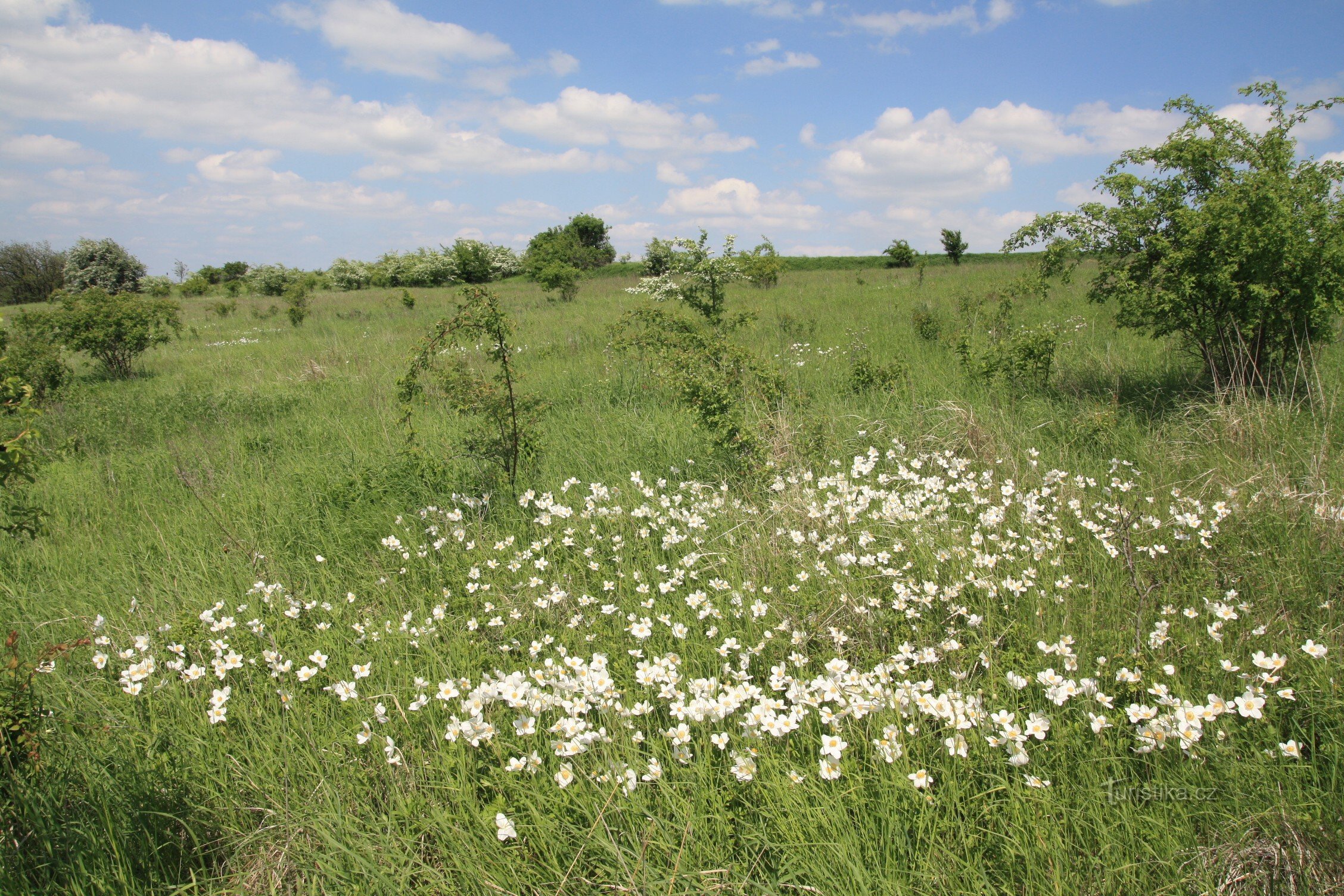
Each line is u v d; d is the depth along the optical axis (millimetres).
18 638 3764
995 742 2449
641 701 3037
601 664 2957
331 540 5008
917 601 3455
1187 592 3426
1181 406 6070
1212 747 2449
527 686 2803
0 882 2174
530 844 2371
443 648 3520
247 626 3770
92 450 7875
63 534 5430
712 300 12133
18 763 2609
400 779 2629
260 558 4641
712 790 2443
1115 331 9906
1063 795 2381
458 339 5504
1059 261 6723
